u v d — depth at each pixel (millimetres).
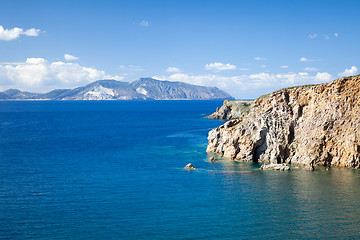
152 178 76000
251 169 85000
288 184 69375
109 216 51688
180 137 155125
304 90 94562
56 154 109125
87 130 189125
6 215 52000
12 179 74688
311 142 88688
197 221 49750
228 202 58156
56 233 45438
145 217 51250
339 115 86000
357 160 82625
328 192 63062
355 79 86125
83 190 66000
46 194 63219
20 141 141000
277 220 49906
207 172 81938
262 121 94562
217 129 112938
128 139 148625
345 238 43875
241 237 44375
